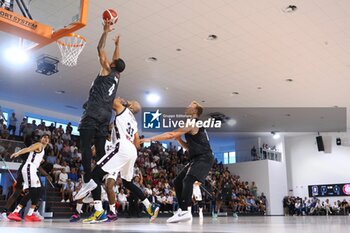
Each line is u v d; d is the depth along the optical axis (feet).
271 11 27.27
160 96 48.57
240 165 74.28
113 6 26.50
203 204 53.01
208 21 28.78
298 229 8.86
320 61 36.37
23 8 17.72
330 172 69.72
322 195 69.82
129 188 14.76
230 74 40.06
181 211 14.17
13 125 48.47
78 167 45.50
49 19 19.24
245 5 26.50
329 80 41.73
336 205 67.05
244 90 45.57
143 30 30.17
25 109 53.78
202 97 48.73
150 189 43.50
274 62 36.63
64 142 49.57
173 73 39.93
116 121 13.70
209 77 41.06
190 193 14.06
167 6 26.61
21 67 38.50
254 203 65.21
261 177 70.33
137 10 27.09
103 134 14.29
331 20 28.53
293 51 34.09
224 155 82.99
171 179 54.29
